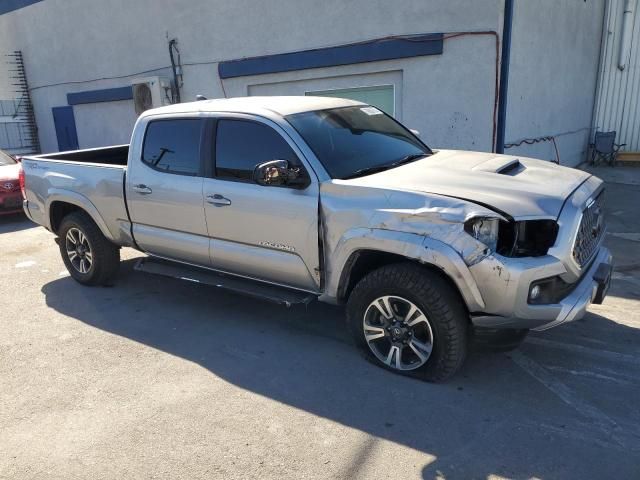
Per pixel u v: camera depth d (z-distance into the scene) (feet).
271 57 34.27
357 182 12.54
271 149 13.91
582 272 11.96
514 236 10.94
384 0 29.04
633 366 12.86
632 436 10.28
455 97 28.07
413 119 29.81
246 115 14.43
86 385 12.87
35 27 50.83
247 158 14.33
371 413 11.30
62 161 19.22
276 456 10.06
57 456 10.32
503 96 27.04
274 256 14.02
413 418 11.07
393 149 15.10
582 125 44.73
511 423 10.78
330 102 15.94
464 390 12.01
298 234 13.30
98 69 46.37
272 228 13.75
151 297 18.56
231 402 11.91
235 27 35.81
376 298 12.42
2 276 21.65
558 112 37.76
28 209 20.52
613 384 12.11
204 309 17.29
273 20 33.83
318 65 32.27
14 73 55.21
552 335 14.55
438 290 11.49
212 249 15.33
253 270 14.75
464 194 11.49
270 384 12.60
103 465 10.00
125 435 10.87
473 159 14.37
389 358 12.74
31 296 19.15
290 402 11.83
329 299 13.42
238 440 10.58
